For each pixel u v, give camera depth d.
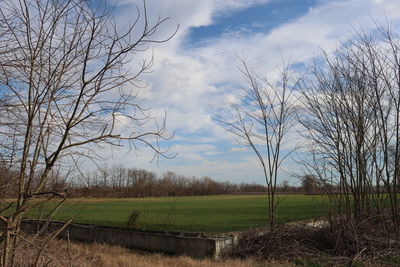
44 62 5.01
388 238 12.18
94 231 16.75
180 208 40.19
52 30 4.98
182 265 10.77
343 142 14.02
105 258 10.96
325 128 14.31
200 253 12.80
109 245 14.70
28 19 4.91
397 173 13.88
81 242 16.06
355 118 14.27
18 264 5.77
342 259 11.09
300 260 11.31
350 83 14.42
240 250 12.65
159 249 14.04
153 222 23.88
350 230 12.09
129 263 10.67
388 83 13.47
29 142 5.07
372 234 12.38
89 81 4.82
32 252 6.04
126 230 16.19
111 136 5.01
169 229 19.81
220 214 30.30
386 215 13.20
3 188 5.44
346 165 13.87
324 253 11.79
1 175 5.43
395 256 11.17
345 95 14.36
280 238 12.77
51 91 5.02
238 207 40.31
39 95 5.02
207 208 39.38
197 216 28.70
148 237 14.50
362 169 14.34
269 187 14.09
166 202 54.16
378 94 13.76
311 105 15.83
